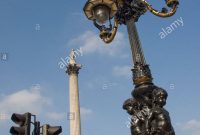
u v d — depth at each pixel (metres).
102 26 14.02
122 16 13.56
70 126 42.41
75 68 45.94
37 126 10.44
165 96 11.66
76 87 44.88
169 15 12.87
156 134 11.03
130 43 13.05
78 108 43.56
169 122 11.17
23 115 10.32
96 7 13.03
